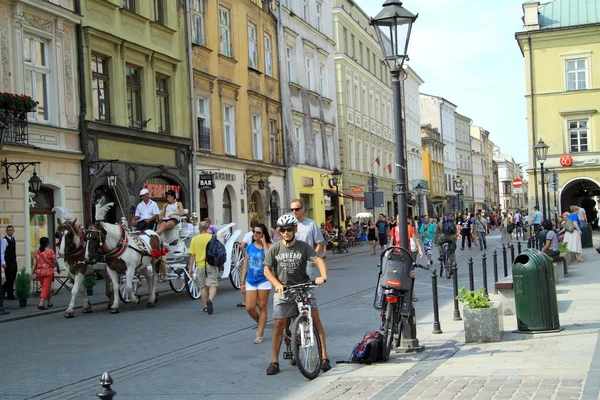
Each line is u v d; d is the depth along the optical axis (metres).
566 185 50.34
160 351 11.31
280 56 40.88
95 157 24.00
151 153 27.50
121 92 25.80
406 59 10.29
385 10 10.23
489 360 8.92
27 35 21.62
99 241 16.30
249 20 37.22
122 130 25.53
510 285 13.41
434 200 89.56
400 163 10.15
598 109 49.81
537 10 51.72
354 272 26.36
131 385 8.92
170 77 29.41
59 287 21.50
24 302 18.12
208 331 13.25
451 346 10.21
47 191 22.22
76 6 23.52
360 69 57.75
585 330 10.75
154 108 27.97
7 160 20.23
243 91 35.91
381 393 7.42
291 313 9.15
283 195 40.78
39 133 21.53
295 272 9.12
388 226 38.88
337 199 48.78
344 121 52.34
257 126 38.00
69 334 13.55
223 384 8.75
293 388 8.33
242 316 15.28
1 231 20.09
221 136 33.31
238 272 21.84
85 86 23.91
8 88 20.52
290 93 42.03
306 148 44.06
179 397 8.17
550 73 50.94
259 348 11.27
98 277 23.41
